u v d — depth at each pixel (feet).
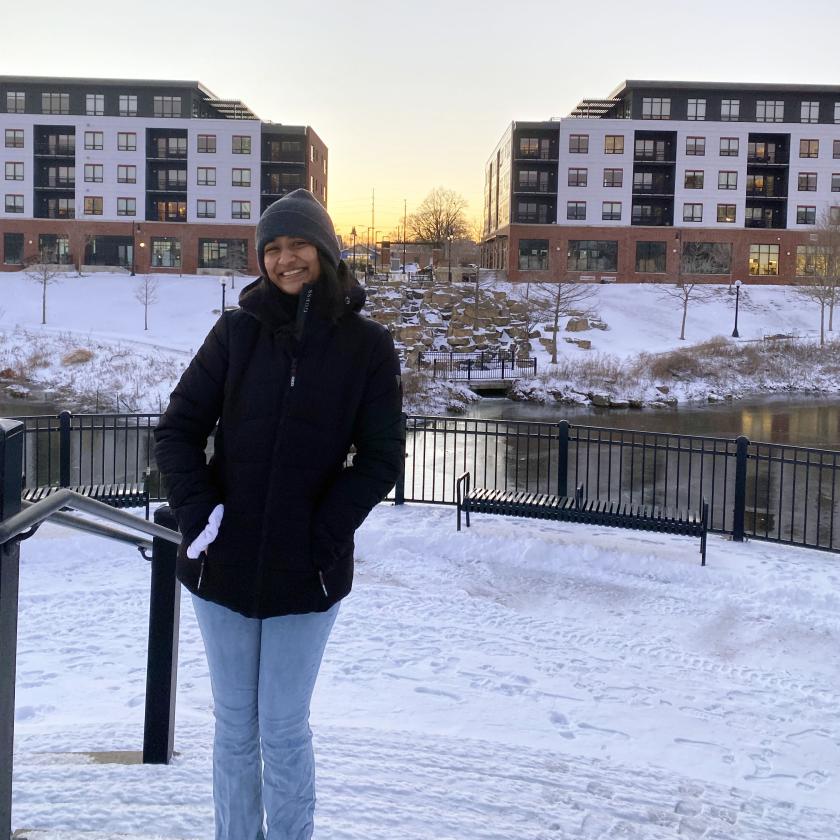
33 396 111.34
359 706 17.95
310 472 7.45
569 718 18.12
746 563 29.99
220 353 7.72
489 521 34.55
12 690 6.61
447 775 12.53
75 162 235.81
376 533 31.99
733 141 229.66
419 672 20.35
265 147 242.37
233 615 7.51
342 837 9.45
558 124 232.12
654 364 140.36
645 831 11.40
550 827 11.10
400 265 272.92
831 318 176.35
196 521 7.26
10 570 6.38
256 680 7.68
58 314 174.81
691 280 224.12
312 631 7.50
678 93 232.94
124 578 27.14
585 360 144.87
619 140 228.22
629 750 16.72
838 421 106.73
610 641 23.29
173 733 12.09
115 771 10.79
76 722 15.47
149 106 238.89
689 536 32.45
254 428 7.43
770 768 16.31
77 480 57.31
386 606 25.31
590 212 229.04
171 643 11.69
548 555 30.48
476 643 22.62
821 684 20.84
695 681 20.75
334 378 7.50
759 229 230.68
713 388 135.23
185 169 237.45
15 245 237.66
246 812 7.81
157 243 236.84
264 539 7.27
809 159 231.09
